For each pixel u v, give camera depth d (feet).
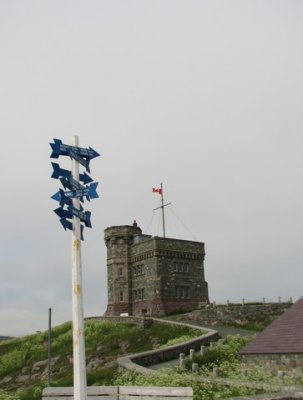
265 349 81.66
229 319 161.17
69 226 31.60
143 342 142.61
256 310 159.94
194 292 205.98
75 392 29.55
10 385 143.33
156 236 201.57
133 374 79.00
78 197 32.14
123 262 214.69
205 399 53.57
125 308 208.23
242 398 44.65
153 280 197.57
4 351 178.91
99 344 152.97
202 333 130.00
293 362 76.18
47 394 36.73
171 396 35.37
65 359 148.97
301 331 80.89
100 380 92.58
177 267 204.23
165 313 190.90
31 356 165.17
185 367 90.12
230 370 82.79
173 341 124.47
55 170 31.35
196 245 213.05
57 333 181.68
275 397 45.73
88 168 34.19
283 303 161.27
